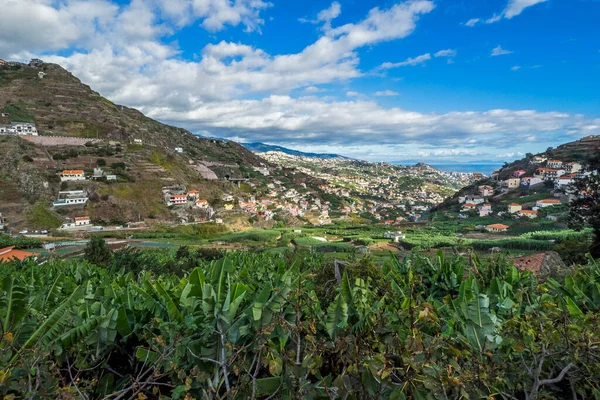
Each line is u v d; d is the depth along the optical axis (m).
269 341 3.33
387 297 4.78
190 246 56.81
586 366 2.78
